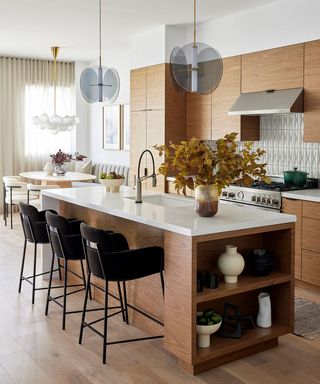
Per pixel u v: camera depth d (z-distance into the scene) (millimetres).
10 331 3676
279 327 3439
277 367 3137
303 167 5352
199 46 3623
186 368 3082
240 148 6086
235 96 5676
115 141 8898
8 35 6984
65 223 3807
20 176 8531
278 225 3305
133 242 3879
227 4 5277
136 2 5246
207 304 3377
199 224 3053
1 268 5387
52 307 4207
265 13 5289
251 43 5484
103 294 4281
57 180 7215
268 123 5715
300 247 4652
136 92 6926
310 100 4770
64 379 2963
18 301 4344
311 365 3164
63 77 9391
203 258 3338
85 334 3629
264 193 4941
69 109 9539
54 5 5387
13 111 8891
